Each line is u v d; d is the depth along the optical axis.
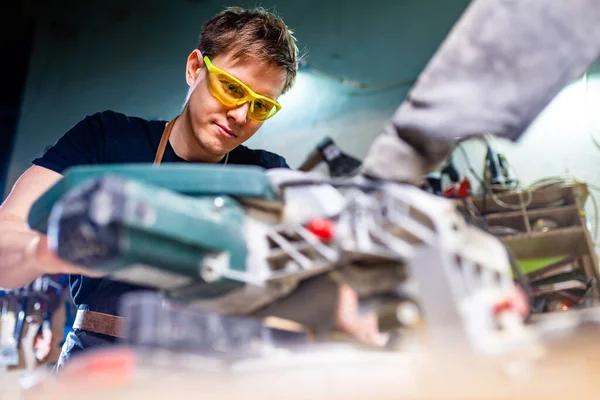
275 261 0.63
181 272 0.56
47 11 4.07
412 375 0.46
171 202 0.54
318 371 0.47
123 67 3.73
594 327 0.52
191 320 0.51
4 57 4.02
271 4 3.38
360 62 3.11
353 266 0.61
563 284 1.62
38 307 2.42
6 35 4.07
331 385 0.45
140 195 0.51
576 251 1.89
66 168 1.19
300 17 3.32
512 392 0.42
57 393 0.48
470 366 0.46
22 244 0.76
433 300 0.53
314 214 0.63
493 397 0.42
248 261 0.60
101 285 1.17
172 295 0.62
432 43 3.01
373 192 0.62
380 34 3.12
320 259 0.61
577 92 2.62
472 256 0.58
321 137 3.02
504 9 0.63
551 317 0.59
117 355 0.50
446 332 0.51
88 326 1.13
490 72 0.63
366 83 3.05
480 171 2.51
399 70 3.03
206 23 1.38
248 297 0.62
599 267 1.93
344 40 3.18
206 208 0.58
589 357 0.47
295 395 0.43
